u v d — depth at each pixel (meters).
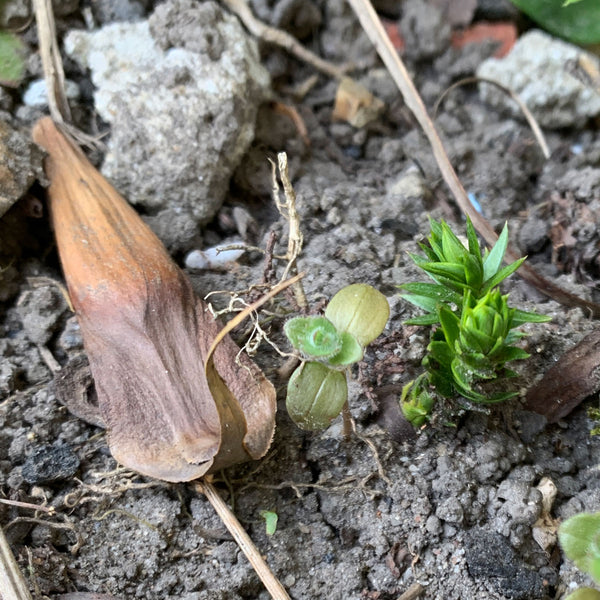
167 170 0.10
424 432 0.09
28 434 0.08
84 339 0.08
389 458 0.08
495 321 0.07
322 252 0.10
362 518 0.08
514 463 0.09
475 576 0.08
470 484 0.08
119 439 0.08
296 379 0.07
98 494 0.08
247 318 0.09
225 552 0.08
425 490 0.08
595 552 0.07
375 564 0.08
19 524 0.08
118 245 0.09
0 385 0.09
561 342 0.09
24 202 0.10
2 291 0.10
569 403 0.09
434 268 0.08
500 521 0.08
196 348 0.08
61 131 0.10
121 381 0.08
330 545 0.08
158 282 0.08
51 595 0.08
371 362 0.09
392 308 0.09
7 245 0.10
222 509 0.08
